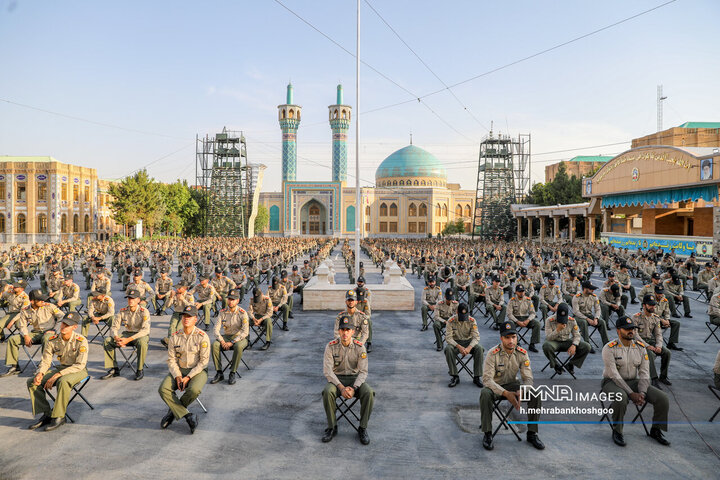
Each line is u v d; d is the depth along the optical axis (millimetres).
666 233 40812
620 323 6406
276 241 48000
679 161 30547
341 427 6617
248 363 9758
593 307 10680
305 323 13688
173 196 64125
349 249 34656
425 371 9211
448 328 8531
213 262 19703
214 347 8508
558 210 51969
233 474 5305
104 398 7668
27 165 54469
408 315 14945
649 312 8391
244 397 7781
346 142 88500
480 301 14164
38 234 54750
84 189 60250
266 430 6492
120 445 6008
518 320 10742
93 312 10875
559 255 27281
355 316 9375
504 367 6281
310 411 7195
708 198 28500
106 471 5352
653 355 8164
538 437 6258
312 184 84062
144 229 62688
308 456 5746
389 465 5527
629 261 25062
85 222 60594
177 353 6840
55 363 9406
